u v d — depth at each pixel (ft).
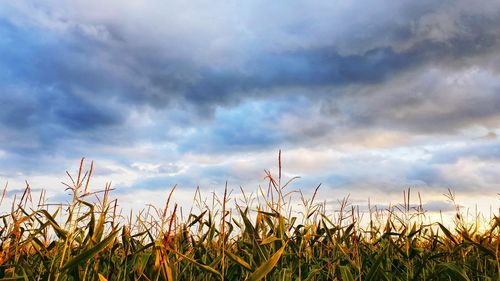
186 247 15.87
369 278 13.75
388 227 18.45
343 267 13.43
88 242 12.05
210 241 15.51
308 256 16.02
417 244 18.62
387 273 15.58
